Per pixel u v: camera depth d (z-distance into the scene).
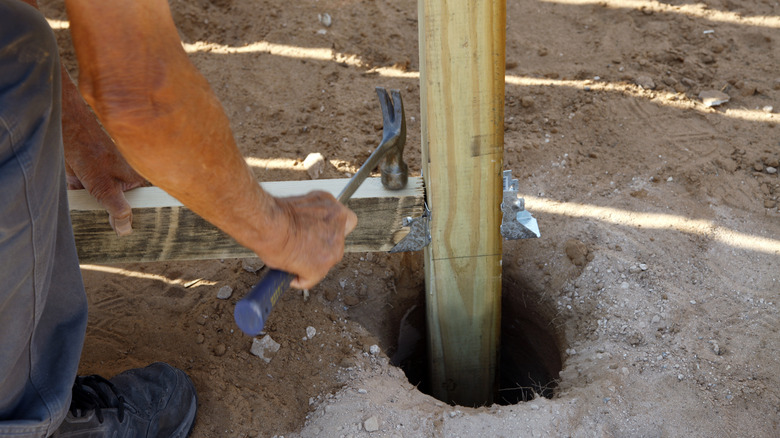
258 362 2.56
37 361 1.70
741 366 2.44
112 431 2.02
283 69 4.10
